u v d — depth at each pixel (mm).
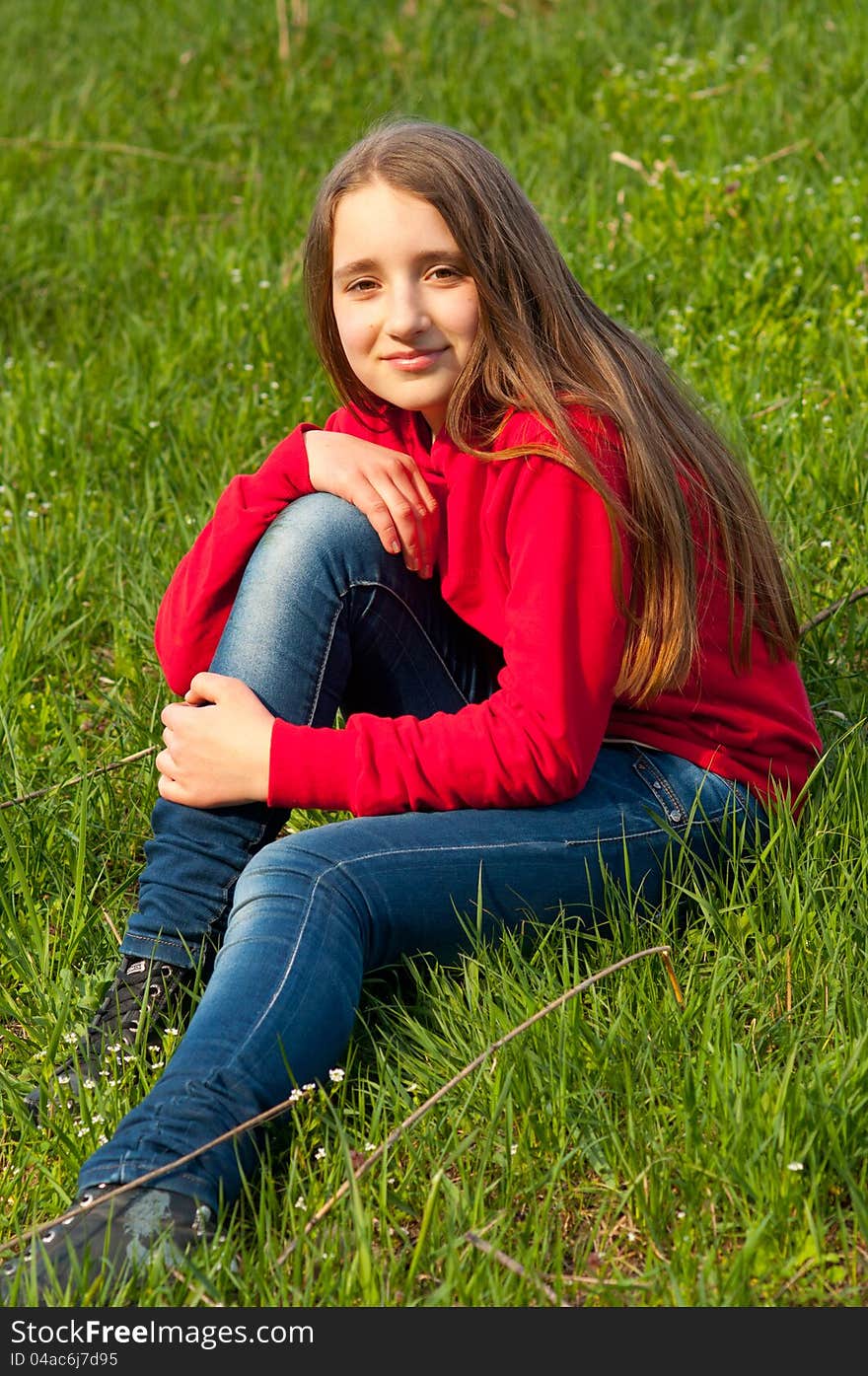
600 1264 2059
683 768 2480
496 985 2402
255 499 2607
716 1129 2145
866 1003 2309
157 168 6680
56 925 2770
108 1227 1942
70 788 3088
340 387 2738
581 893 2416
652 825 2438
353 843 2287
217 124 7035
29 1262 1961
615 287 4953
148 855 2486
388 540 2486
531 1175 2148
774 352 4547
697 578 2461
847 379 4375
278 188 6223
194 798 2391
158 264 5699
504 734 2297
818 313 4711
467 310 2406
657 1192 2066
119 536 4020
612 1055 2281
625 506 2371
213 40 7816
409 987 2561
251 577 2488
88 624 3795
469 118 6680
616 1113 2254
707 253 5094
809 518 3744
